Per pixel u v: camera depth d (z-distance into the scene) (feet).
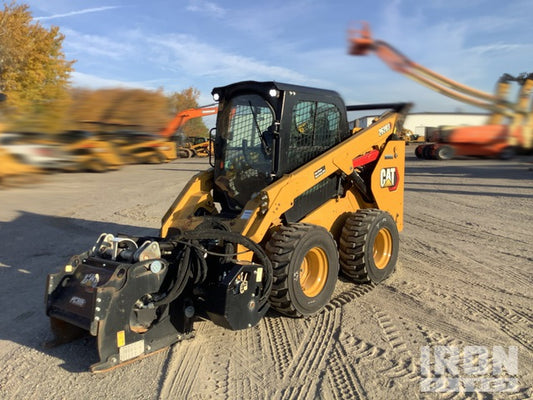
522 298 16.28
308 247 14.05
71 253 21.79
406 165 75.15
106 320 10.70
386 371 11.44
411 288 17.37
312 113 15.62
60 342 12.76
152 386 10.79
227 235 12.50
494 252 22.36
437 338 13.21
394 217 19.44
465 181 51.83
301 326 14.14
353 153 16.57
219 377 11.23
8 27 57.62
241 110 15.65
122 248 12.53
